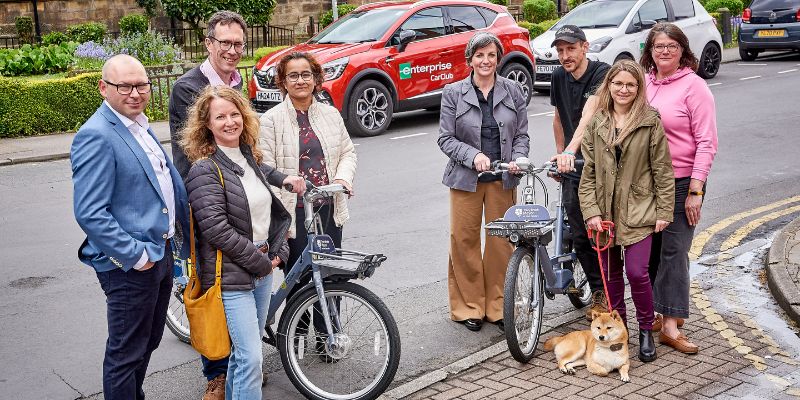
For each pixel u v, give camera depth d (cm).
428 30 1377
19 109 1343
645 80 485
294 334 466
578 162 525
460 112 542
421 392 468
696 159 498
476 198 551
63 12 2259
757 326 548
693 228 513
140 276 388
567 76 564
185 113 487
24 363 526
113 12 2319
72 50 1862
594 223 496
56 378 505
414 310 601
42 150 1227
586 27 1633
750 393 454
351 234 786
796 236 684
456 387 473
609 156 491
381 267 694
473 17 1446
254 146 425
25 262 728
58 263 725
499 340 546
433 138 1280
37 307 622
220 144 411
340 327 463
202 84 492
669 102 502
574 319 573
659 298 516
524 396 457
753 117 1323
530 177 525
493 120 547
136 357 398
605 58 1546
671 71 505
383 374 444
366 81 1291
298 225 498
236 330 402
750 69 1928
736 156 1071
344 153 511
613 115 496
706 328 546
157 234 390
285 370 465
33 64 1727
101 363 528
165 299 416
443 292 637
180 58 2022
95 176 372
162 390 488
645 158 486
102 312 613
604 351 476
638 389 461
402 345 540
